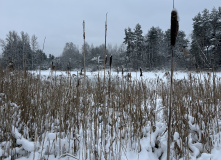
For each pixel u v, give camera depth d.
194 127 2.63
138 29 34.38
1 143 2.25
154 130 2.85
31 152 2.10
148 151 2.54
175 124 2.63
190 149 2.40
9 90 3.06
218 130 2.62
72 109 2.97
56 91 3.30
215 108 2.86
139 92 3.56
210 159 2.10
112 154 2.24
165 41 40.59
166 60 38.19
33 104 2.90
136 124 2.76
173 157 2.39
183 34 23.86
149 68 30.69
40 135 2.42
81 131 2.88
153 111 3.17
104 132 2.37
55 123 2.90
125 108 3.22
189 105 3.17
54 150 2.25
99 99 3.30
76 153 2.35
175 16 1.17
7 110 2.49
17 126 2.63
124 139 2.72
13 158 2.11
